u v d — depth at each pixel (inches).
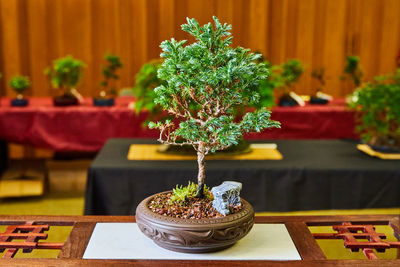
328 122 153.9
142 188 92.8
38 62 211.3
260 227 56.4
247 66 46.1
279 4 221.9
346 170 93.3
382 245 52.3
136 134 152.1
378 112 104.3
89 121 150.2
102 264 45.6
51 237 111.0
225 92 48.0
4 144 164.2
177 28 218.8
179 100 51.2
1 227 116.3
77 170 171.6
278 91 206.2
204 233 46.1
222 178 92.2
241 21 222.1
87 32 212.7
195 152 101.1
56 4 208.1
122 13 214.4
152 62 99.7
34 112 147.5
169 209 49.7
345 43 225.8
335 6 222.8
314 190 93.9
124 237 53.1
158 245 50.0
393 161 99.9
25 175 158.6
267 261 46.8
